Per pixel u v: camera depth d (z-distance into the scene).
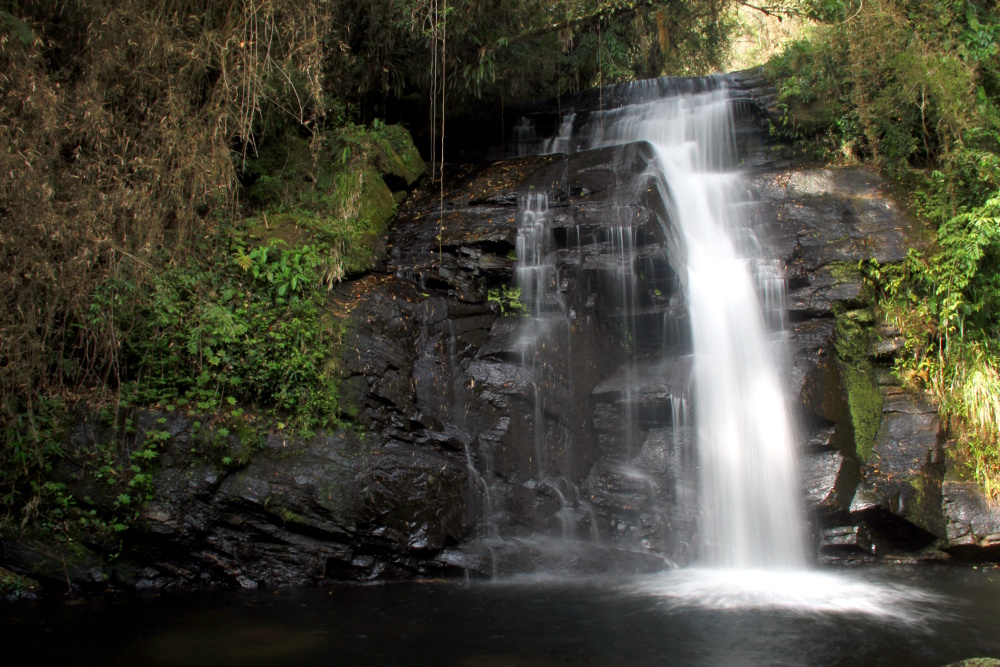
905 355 9.75
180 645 5.44
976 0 12.78
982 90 11.55
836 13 12.42
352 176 10.21
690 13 15.55
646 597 6.75
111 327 7.02
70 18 8.08
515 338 8.99
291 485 7.16
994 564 8.15
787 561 8.16
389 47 11.50
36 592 6.61
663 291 9.88
